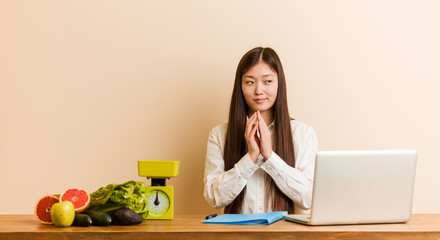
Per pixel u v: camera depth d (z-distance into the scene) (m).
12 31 2.44
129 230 1.42
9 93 2.44
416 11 2.55
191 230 1.40
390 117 2.53
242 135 2.15
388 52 2.54
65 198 1.59
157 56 2.49
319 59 2.52
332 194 1.47
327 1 2.52
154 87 2.49
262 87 2.09
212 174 2.15
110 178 2.46
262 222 1.56
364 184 1.49
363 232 1.39
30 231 1.39
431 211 2.52
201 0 2.50
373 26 2.54
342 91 2.52
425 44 2.55
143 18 2.49
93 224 1.54
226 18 2.50
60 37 2.46
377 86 2.53
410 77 2.54
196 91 2.50
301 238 1.38
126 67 2.48
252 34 2.50
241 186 1.95
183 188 2.49
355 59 2.53
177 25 2.49
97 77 2.47
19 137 2.44
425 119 2.54
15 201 2.43
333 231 1.38
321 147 2.51
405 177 1.53
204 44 2.49
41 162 2.44
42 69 2.45
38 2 2.46
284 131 2.13
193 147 2.49
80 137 2.46
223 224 1.56
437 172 2.53
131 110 2.48
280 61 2.33
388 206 1.53
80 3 2.47
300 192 1.94
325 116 2.51
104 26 2.47
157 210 1.73
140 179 2.47
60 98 2.46
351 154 1.47
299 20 2.52
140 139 2.48
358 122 2.52
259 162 1.98
